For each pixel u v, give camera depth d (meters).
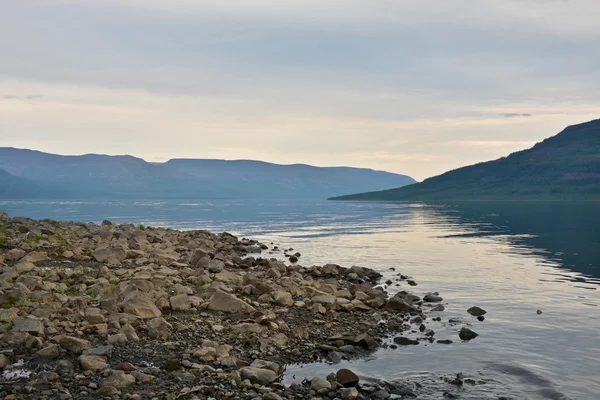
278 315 17.33
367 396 11.35
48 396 10.01
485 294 23.39
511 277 28.30
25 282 16.89
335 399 10.88
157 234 35.44
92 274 19.80
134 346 13.09
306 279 24.50
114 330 13.73
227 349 13.37
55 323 13.73
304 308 18.47
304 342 14.99
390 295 23.03
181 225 78.38
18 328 12.97
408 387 12.05
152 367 11.77
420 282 26.72
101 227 35.97
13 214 107.94
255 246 43.75
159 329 14.06
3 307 14.56
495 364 13.74
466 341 15.91
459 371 13.20
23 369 11.35
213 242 40.47
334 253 40.34
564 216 96.69
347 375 11.92
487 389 12.01
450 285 25.78
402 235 59.12
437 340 15.95
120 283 17.56
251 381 11.39
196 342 13.79
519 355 14.53
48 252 23.45
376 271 30.47
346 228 72.12
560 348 15.20
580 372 13.21
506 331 17.06
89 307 15.18
